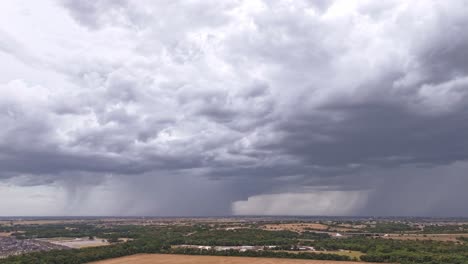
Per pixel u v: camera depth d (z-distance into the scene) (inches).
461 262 7367.1
